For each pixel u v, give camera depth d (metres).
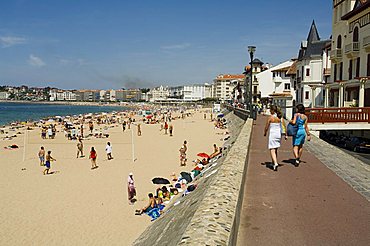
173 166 28.20
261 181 8.95
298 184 8.62
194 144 41.69
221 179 6.32
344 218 6.14
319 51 53.31
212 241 3.35
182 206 11.88
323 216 6.25
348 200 7.24
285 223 5.90
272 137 10.31
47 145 42.28
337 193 7.79
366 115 26.03
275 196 7.56
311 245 5.02
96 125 73.19
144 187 21.48
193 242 3.31
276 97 69.69
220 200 4.90
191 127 66.62
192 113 123.75
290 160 12.09
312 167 10.80
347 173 9.91
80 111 165.75
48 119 87.75
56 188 21.33
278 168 10.68
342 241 5.15
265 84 82.88
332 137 31.97
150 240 10.30
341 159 12.23
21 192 20.44
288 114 47.47
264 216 6.25
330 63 48.09
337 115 25.95
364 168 10.68
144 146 40.47
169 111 135.12
